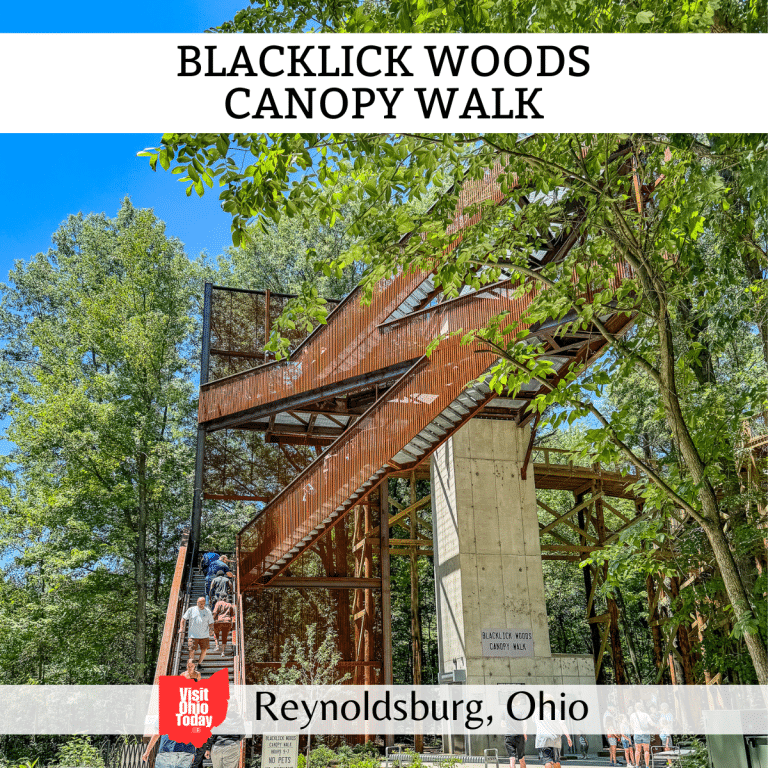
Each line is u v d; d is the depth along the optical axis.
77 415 27.72
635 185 9.30
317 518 18.50
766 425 11.56
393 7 5.37
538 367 7.43
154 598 31.44
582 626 39.53
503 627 19.92
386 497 23.53
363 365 20.11
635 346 7.84
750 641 6.50
